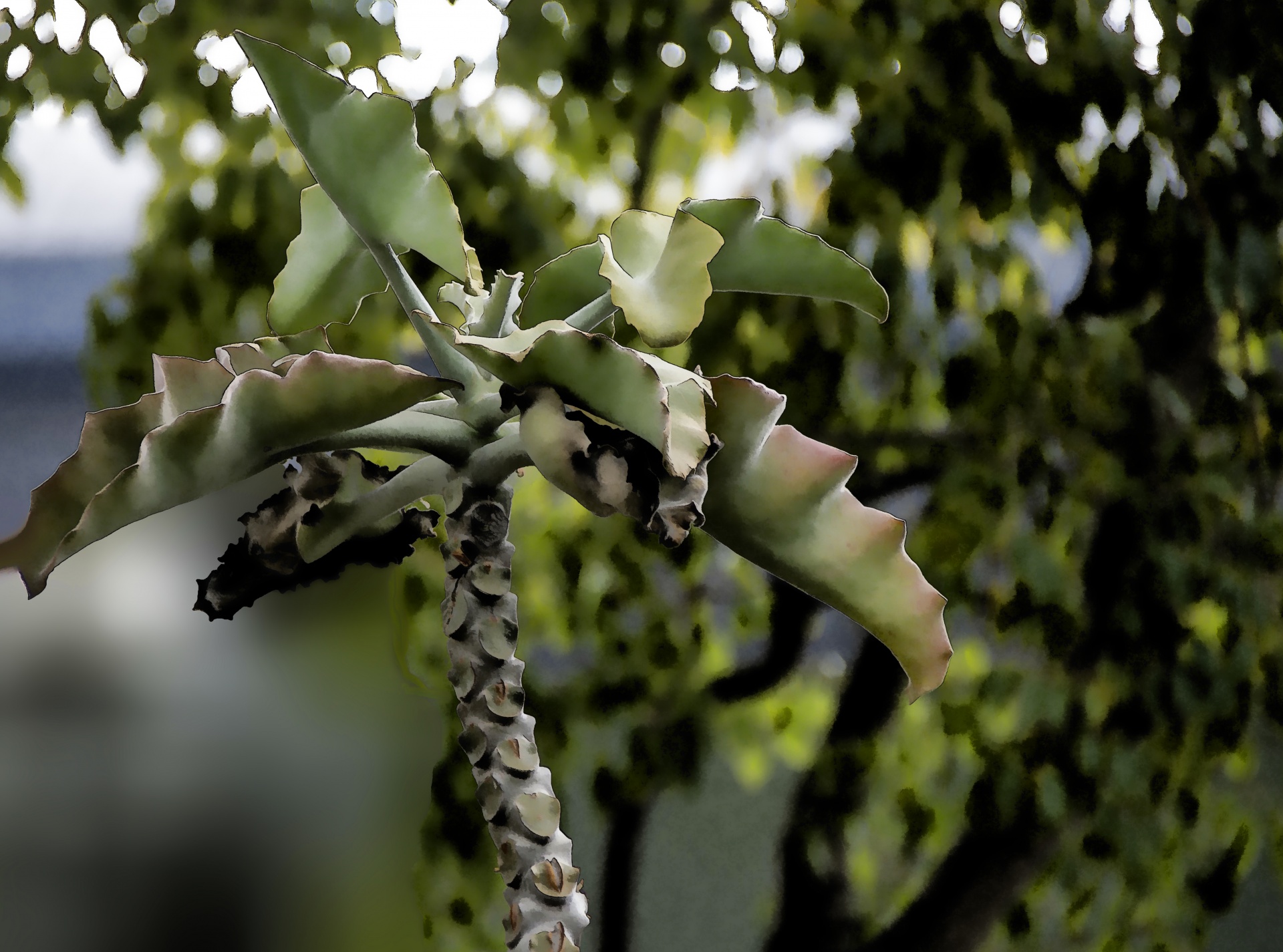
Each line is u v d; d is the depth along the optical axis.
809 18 5.85
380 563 2.88
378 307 5.48
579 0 5.67
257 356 2.87
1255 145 6.23
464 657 2.76
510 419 2.78
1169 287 6.13
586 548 6.09
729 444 2.76
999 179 5.87
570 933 2.74
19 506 5.79
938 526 6.08
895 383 6.00
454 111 5.66
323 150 2.73
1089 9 6.06
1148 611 6.11
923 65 5.86
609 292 2.77
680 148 5.85
